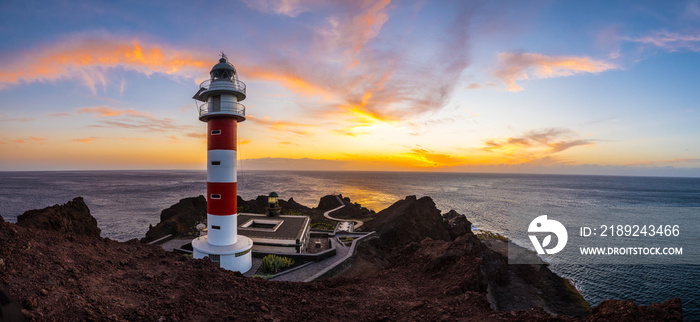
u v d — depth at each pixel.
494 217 88.81
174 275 10.92
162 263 11.69
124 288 9.26
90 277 9.16
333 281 14.40
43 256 9.08
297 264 28.78
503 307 29.89
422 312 10.79
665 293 35.94
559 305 31.86
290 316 9.60
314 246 36.81
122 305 8.34
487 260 36.78
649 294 35.62
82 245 10.95
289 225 37.75
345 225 54.22
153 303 8.87
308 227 40.25
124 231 63.53
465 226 65.12
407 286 14.88
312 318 9.70
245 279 12.17
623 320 8.23
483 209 105.12
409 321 10.01
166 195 128.75
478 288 14.55
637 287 37.31
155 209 90.94
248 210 58.62
